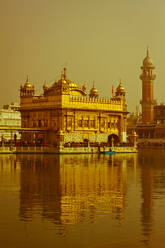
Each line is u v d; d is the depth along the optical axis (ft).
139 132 573.33
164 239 70.44
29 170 173.88
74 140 337.52
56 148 304.71
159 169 186.91
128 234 73.05
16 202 99.40
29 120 362.12
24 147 303.48
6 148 301.22
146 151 399.44
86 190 118.52
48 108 338.95
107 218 83.71
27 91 369.30
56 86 338.34
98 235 72.28
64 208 92.68
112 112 363.76
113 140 356.59
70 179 143.54
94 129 350.43
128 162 231.09
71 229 75.72
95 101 351.87
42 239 70.08
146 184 132.67
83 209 91.76
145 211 90.33
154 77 589.32
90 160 239.91
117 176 155.53
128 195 110.63
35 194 110.93
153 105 592.19
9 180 139.95
